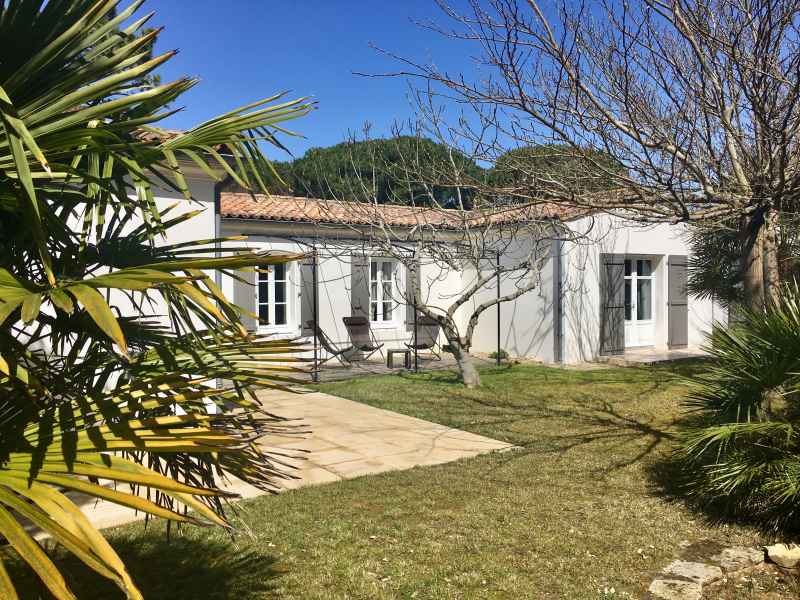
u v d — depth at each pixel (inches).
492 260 569.0
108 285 56.8
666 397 372.5
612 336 541.3
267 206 500.7
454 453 255.6
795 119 186.4
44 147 68.6
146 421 64.5
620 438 278.8
